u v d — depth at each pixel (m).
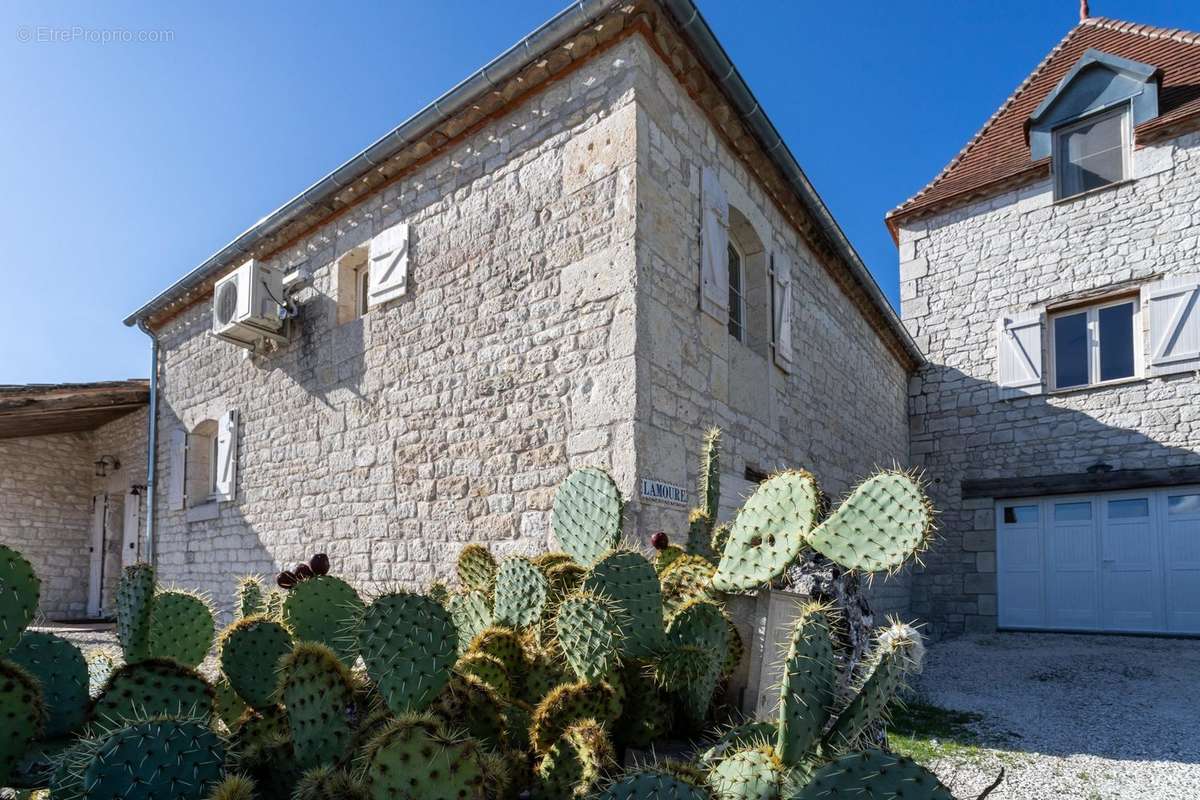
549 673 2.28
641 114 4.66
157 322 9.35
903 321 11.50
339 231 6.77
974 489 10.51
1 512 10.50
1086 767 3.76
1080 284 9.96
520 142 5.28
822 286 7.87
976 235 10.98
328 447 6.46
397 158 6.00
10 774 1.70
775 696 2.57
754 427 5.89
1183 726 4.58
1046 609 9.77
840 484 7.88
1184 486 8.98
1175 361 9.07
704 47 4.88
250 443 7.45
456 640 1.78
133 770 1.46
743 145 5.86
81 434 11.42
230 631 2.06
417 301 5.85
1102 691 5.72
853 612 2.87
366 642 1.67
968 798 3.32
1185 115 9.13
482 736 1.82
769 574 2.37
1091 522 9.66
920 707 5.21
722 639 2.36
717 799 1.48
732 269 6.27
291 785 1.67
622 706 2.16
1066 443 9.90
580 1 4.53
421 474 5.57
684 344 4.93
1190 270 9.09
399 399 5.85
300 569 2.47
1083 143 10.27
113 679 1.90
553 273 4.93
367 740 1.58
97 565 10.82
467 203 5.59
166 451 8.99
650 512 4.34
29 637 1.96
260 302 6.88
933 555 10.70
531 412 4.91
